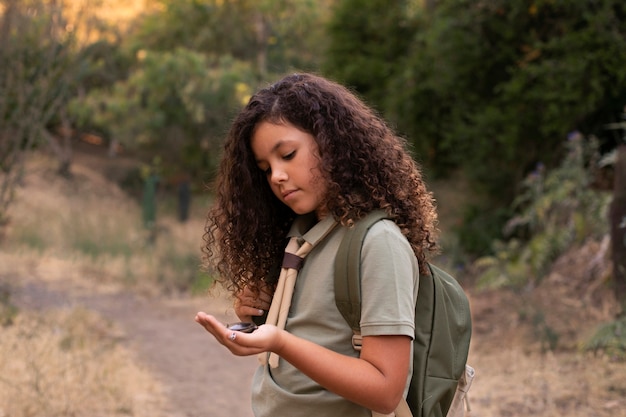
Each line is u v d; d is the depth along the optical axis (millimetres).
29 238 12453
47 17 8156
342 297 1688
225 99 22141
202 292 10203
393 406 1651
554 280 7543
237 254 1980
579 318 6523
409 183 1866
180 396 5406
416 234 1806
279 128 1774
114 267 11516
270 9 24406
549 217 8828
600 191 9086
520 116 10305
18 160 8672
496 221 10641
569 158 9000
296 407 1764
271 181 1805
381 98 14008
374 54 14453
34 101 8070
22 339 5871
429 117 12305
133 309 9086
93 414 4586
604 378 5059
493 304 7508
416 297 1772
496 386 5172
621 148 6277
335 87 1862
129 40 25594
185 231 16406
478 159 10914
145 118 22672
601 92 9602
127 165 28766
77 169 25375
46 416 4410
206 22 26062
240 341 1551
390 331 1624
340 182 1758
